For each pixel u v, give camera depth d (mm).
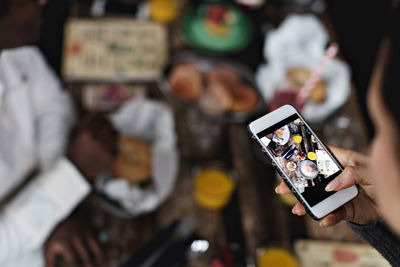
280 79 1399
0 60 1099
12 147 1163
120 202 1180
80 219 1185
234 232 1214
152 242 1171
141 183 1222
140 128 1281
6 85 1123
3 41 1023
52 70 1373
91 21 1450
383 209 519
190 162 1282
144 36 1449
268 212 1245
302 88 1365
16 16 1003
